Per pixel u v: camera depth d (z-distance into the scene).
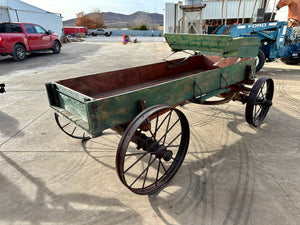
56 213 2.22
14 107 5.04
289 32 8.09
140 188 2.35
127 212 2.22
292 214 2.15
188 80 2.67
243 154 3.15
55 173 2.83
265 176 2.69
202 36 3.36
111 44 20.62
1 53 10.27
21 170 2.88
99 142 3.57
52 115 4.60
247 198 2.36
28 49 11.48
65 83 2.76
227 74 3.29
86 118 2.10
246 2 17.56
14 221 2.14
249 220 2.09
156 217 2.15
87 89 3.05
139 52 14.09
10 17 15.39
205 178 2.68
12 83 6.94
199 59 4.89
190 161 3.03
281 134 3.67
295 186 2.51
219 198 2.37
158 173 2.72
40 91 6.14
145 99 2.29
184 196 2.41
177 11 19.03
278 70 8.46
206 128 3.96
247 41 4.01
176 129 3.93
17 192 2.51
